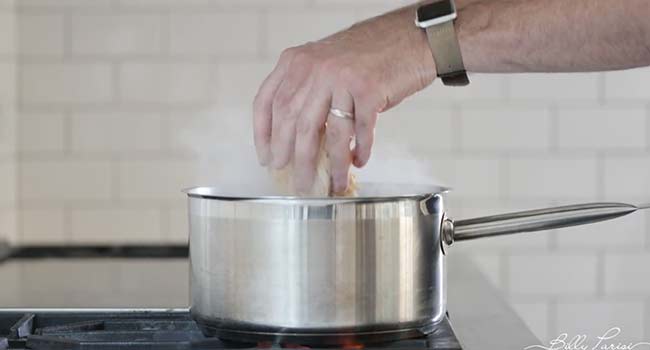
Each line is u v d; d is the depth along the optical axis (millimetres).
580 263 2770
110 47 2713
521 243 2762
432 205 1158
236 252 1116
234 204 1114
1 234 2594
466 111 2717
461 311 1484
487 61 1239
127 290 1721
